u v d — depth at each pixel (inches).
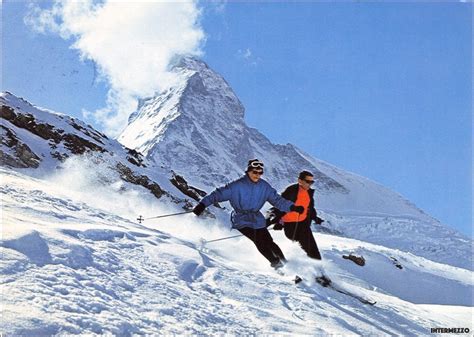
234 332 155.9
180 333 139.3
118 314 136.0
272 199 288.8
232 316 170.1
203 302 175.5
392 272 1160.2
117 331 125.3
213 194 283.3
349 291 279.4
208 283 207.8
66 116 1115.3
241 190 283.7
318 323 198.7
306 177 300.2
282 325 177.3
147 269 193.0
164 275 194.2
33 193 269.9
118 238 222.5
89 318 125.4
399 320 256.8
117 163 993.5
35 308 120.7
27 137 892.6
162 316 148.3
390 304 301.9
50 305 125.4
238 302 192.9
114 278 164.4
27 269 142.1
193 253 243.4
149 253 215.8
